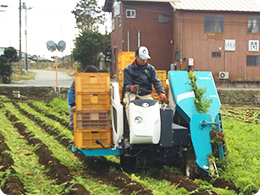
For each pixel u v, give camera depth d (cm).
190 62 2647
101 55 3272
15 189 471
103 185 513
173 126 580
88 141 573
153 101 541
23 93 2052
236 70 2752
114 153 577
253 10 2719
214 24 2703
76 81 567
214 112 577
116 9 2927
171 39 2809
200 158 537
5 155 668
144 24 2781
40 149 753
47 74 3803
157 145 565
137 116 530
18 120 1180
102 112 573
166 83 680
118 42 2888
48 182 539
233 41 2731
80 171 598
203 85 603
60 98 1925
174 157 589
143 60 570
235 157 613
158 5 2783
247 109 1664
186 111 575
